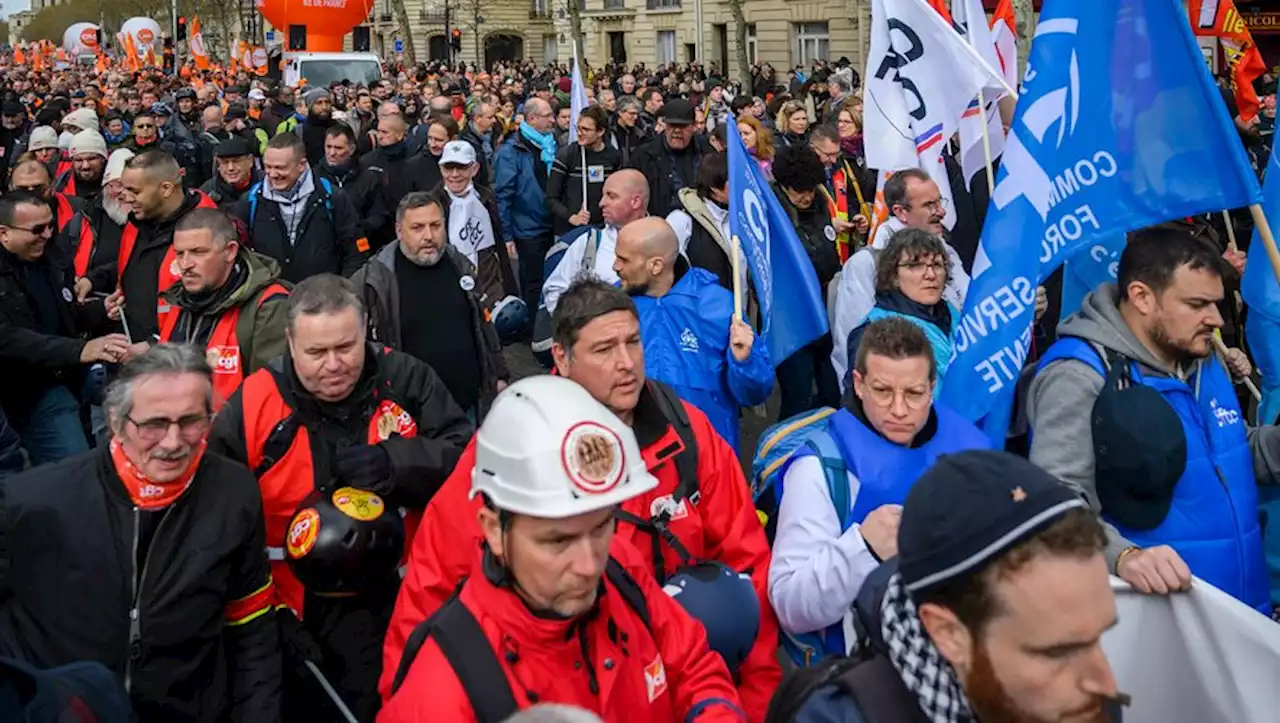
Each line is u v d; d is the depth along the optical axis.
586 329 3.13
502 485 2.16
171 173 5.69
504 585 2.25
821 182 7.46
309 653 3.42
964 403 3.86
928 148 5.86
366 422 3.69
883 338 3.16
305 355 3.53
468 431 3.88
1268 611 3.47
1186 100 3.72
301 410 3.60
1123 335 3.29
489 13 57.59
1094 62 3.83
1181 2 3.70
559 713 1.66
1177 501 3.22
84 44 68.38
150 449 3.00
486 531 2.24
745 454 7.39
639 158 10.32
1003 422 3.82
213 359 4.68
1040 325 5.81
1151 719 2.64
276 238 7.04
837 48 40.19
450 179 7.95
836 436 3.24
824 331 5.08
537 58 58.75
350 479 3.43
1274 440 3.53
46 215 5.54
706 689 2.50
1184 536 3.22
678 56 46.44
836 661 1.98
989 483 1.70
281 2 38.12
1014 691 1.69
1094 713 1.67
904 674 1.81
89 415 6.43
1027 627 1.65
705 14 44.78
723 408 4.80
